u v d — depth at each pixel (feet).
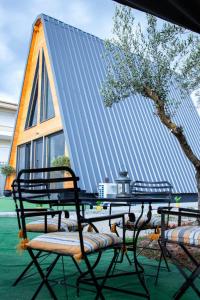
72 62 50.67
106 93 19.51
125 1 9.09
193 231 8.54
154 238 9.40
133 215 11.05
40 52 55.36
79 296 9.70
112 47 19.42
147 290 9.53
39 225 11.58
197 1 9.10
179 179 50.88
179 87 18.90
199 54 18.06
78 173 40.22
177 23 10.23
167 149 53.06
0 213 31.63
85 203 13.61
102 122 47.73
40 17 53.78
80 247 7.77
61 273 11.96
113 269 11.86
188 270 12.42
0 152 85.51
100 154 43.96
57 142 48.47
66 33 53.88
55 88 46.50
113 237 8.86
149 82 17.66
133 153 47.91
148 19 18.03
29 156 57.21
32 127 55.42
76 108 46.03
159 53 17.81
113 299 9.50
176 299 8.65
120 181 13.96
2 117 85.35
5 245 17.61
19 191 8.99
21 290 10.13
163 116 17.47
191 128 61.82
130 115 52.49
